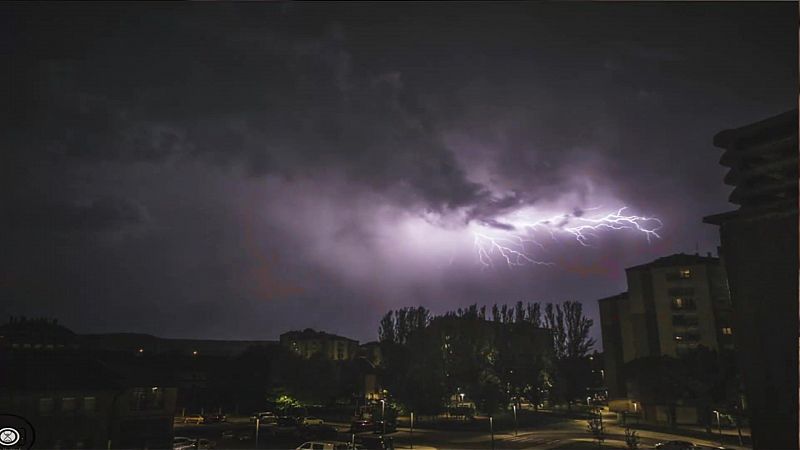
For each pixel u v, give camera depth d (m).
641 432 35.44
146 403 21.67
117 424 20.11
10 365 18.36
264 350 46.56
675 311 43.97
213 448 27.41
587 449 29.66
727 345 42.06
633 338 46.53
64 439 18.34
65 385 18.52
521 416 45.88
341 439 34.00
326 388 49.22
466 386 47.41
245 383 43.91
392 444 30.70
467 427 39.62
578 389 54.59
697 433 34.09
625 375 43.53
